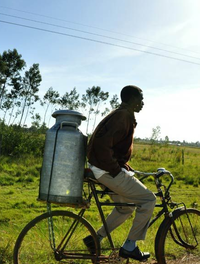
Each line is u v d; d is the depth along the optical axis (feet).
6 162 55.52
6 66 117.70
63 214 11.62
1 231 17.33
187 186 44.68
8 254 12.88
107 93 116.16
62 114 10.89
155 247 12.48
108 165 10.85
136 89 11.71
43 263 11.58
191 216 14.37
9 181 39.93
